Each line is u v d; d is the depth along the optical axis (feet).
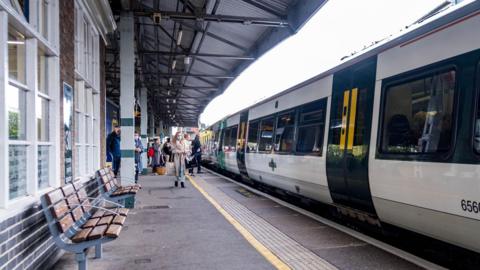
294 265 15.06
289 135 30.17
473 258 15.78
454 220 13.56
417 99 15.74
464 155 13.08
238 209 27.48
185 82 80.07
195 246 17.88
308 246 17.67
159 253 16.84
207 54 46.73
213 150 73.05
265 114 38.11
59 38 16.98
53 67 16.65
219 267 14.93
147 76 73.10
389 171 16.93
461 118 13.41
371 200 18.70
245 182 50.34
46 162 16.28
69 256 16.49
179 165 41.19
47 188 15.74
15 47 13.30
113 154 37.29
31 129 13.99
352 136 20.31
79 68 23.30
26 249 12.35
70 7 19.33
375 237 21.22
